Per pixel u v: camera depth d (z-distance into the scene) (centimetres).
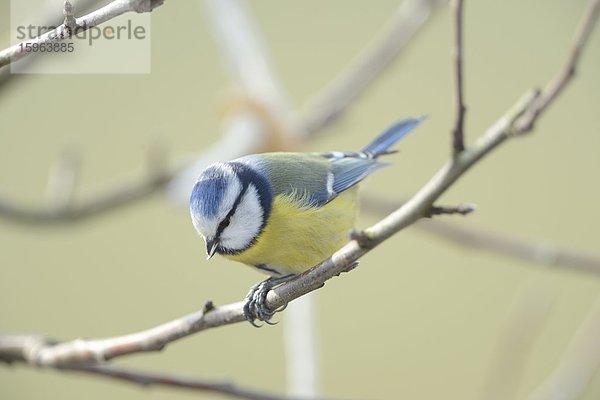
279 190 630
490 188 1251
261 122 821
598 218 1217
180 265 1236
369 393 1173
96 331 1186
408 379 1165
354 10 1318
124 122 1205
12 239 1232
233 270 1234
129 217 1260
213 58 1236
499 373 757
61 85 1216
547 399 713
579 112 1288
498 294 1229
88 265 1227
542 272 1206
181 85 1223
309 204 631
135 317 1197
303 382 638
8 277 1212
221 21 876
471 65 1304
